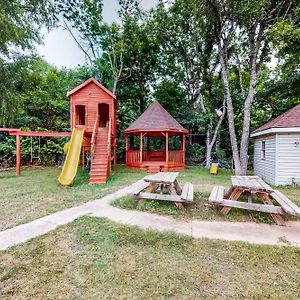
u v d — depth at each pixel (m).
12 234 3.61
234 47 13.28
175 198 4.84
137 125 13.47
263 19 9.60
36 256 2.93
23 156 14.86
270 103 15.51
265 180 10.37
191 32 14.86
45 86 16.97
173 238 3.48
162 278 2.47
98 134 12.05
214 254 3.03
